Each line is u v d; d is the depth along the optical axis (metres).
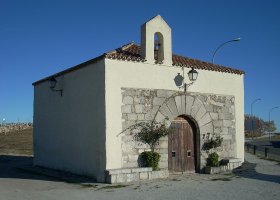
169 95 15.01
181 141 15.47
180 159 15.34
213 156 15.79
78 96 15.38
